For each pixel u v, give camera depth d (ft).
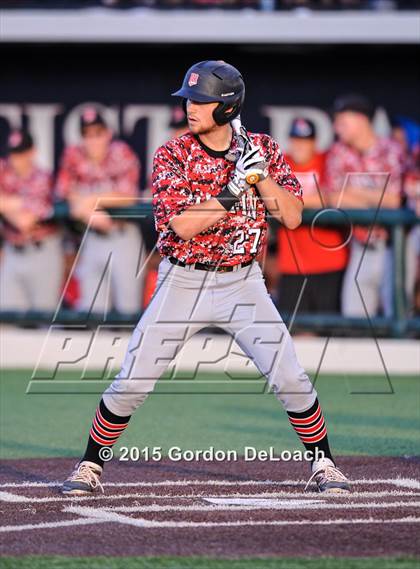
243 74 92.99
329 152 91.81
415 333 89.66
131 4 91.56
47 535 32.73
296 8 91.35
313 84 92.73
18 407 67.56
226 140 37.22
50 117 92.58
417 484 41.50
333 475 39.52
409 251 90.02
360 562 29.37
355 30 89.86
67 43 91.35
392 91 92.58
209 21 89.97
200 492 39.88
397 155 91.50
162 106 93.04
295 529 33.40
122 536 32.58
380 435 55.98
